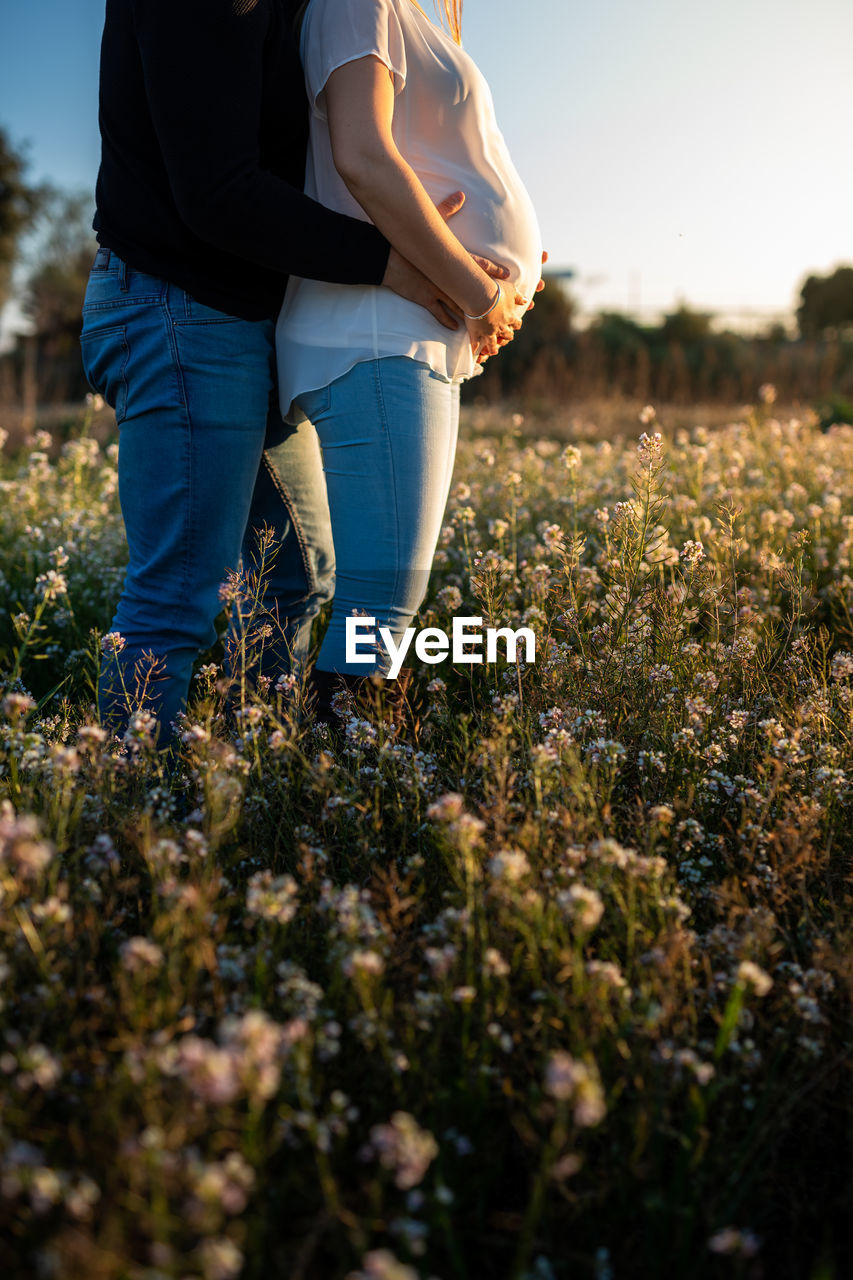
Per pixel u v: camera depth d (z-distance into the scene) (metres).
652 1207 1.15
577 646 2.70
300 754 1.93
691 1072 1.31
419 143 2.18
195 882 1.54
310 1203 1.17
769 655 2.66
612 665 2.42
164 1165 0.96
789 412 10.03
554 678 2.32
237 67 1.85
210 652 3.11
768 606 3.13
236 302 2.09
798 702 2.37
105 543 3.97
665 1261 1.16
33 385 11.77
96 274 2.15
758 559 3.39
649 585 2.72
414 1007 1.36
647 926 1.58
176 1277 0.94
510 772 1.94
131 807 1.79
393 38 2.01
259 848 1.86
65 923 1.38
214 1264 0.89
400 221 2.00
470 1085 1.30
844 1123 1.39
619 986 1.35
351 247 2.03
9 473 6.01
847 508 4.36
